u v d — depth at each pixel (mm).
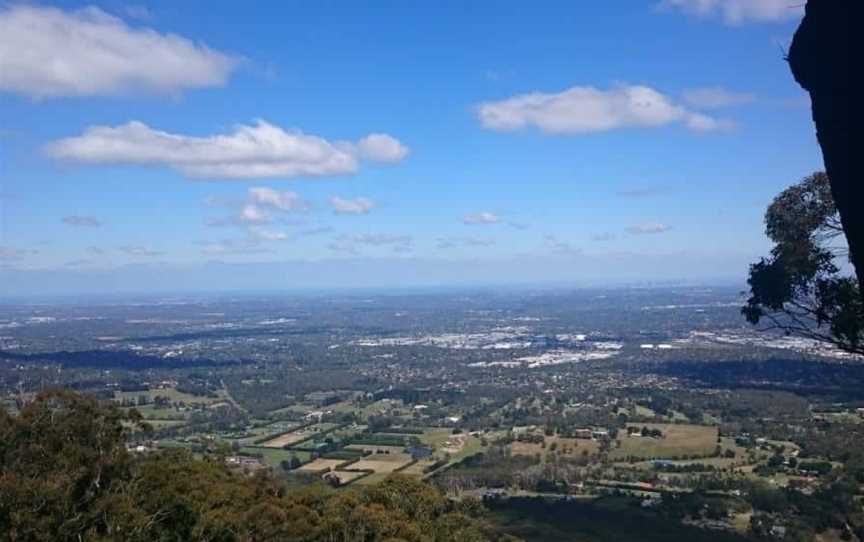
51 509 20391
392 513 26875
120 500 22422
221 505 25094
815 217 19531
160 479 24656
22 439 22703
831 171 14055
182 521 23891
